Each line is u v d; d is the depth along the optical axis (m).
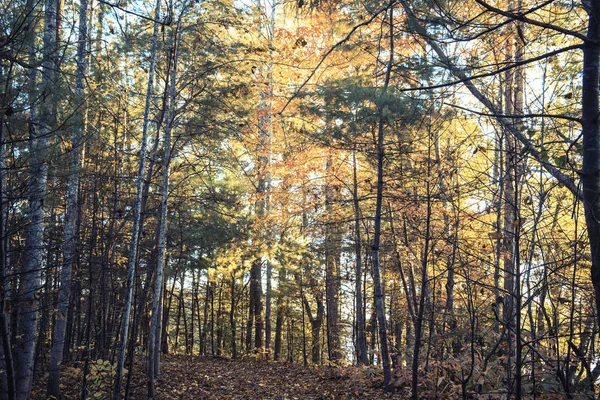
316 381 12.90
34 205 5.89
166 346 22.02
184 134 10.33
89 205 10.41
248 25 10.31
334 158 12.24
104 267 10.16
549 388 5.94
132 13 3.53
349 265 18.27
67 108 5.23
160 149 11.00
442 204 9.45
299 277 19.64
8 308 4.26
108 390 10.33
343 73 11.59
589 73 2.90
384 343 10.41
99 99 7.79
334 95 8.70
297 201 14.27
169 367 14.91
